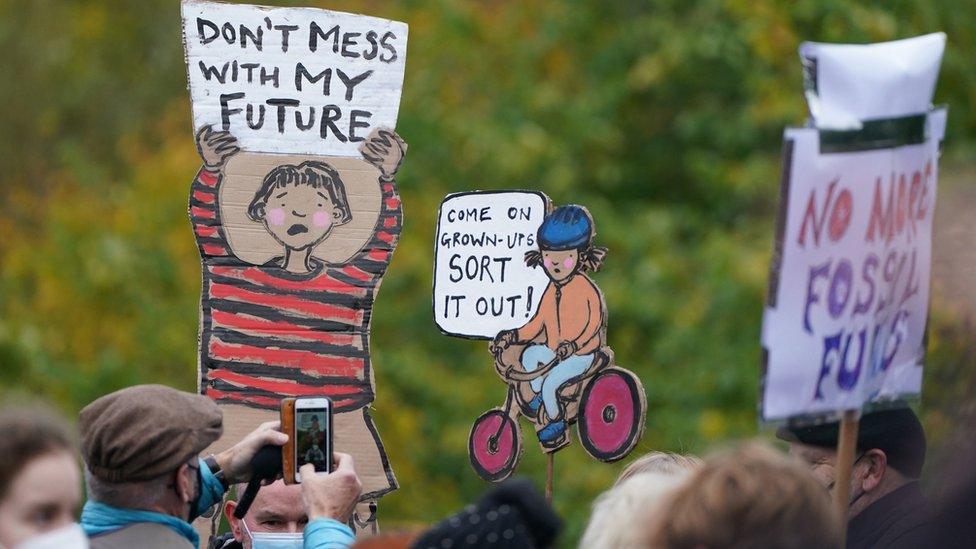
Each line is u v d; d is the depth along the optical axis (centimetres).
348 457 1066
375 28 1270
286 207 1256
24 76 3659
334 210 1259
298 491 1168
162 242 2886
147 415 920
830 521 728
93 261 2755
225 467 1052
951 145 2452
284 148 1262
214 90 1259
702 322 2830
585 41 3525
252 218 1254
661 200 3453
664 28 3181
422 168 3122
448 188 3127
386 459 1234
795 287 870
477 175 3136
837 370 886
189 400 944
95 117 3712
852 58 875
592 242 1198
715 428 2584
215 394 1234
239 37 1262
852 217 880
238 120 1259
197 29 1258
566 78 3541
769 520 716
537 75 3525
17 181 3553
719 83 3262
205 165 1254
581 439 1175
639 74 3175
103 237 2812
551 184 3102
